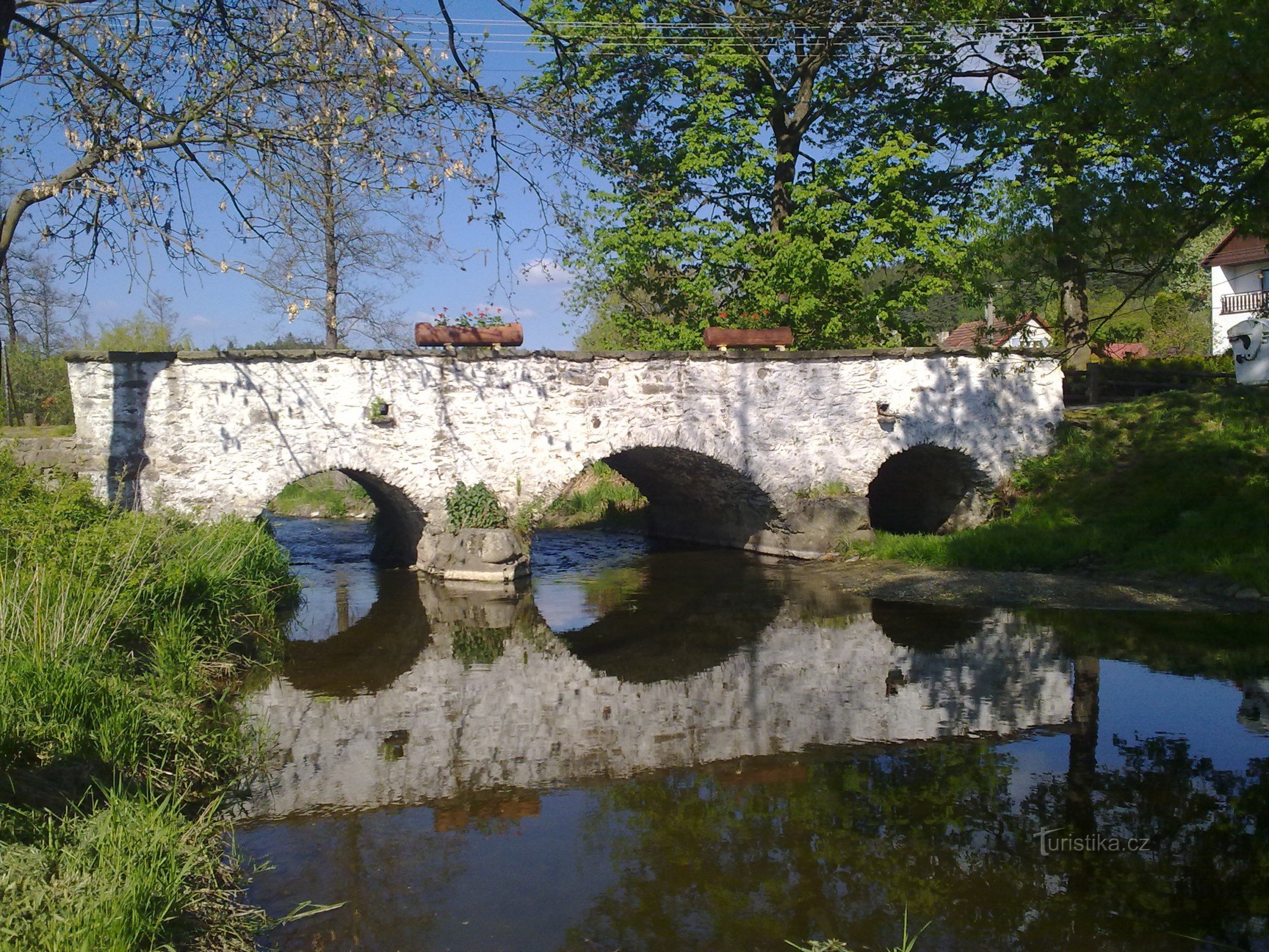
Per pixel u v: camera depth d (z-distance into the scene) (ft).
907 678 27.81
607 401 48.80
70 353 40.98
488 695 27.07
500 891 15.57
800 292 61.16
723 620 37.01
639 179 29.07
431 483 46.85
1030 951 13.61
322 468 44.78
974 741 22.17
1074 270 33.19
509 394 47.52
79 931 12.02
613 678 28.89
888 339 64.03
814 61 63.00
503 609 40.14
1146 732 22.36
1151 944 13.75
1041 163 52.11
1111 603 36.17
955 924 14.40
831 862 16.40
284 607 39.83
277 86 26.76
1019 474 53.72
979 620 34.83
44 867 13.30
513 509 47.98
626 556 56.44
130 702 21.16
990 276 36.99
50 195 26.32
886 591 41.22
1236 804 18.38
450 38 25.81
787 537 52.85
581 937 14.17
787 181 67.00
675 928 14.42
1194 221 30.04
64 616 22.57
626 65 52.65
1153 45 29.66
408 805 19.10
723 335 51.26
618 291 67.92
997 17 55.57
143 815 15.98
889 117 65.05
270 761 21.54
